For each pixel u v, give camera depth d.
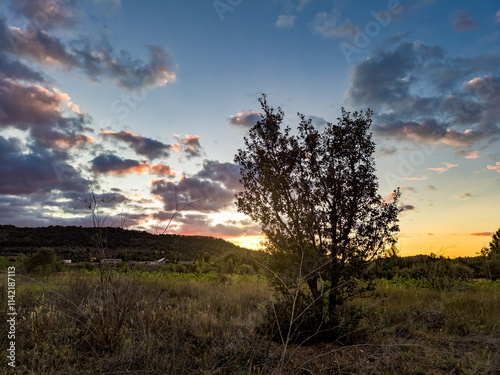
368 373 3.62
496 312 6.45
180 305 6.68
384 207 5.59
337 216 5.44
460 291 9.26
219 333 4.90
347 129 5.81
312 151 5.85
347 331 4.82
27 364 3.58
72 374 3.34
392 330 5.25
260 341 4.48
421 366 3.89
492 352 4.44
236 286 9.80
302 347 4.54
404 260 13.66
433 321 6.18
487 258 12.72
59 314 5.01
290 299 5.03
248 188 6.07
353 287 5.30
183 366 3.58
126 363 3.68
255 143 6.18
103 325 4.35
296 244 5.54
